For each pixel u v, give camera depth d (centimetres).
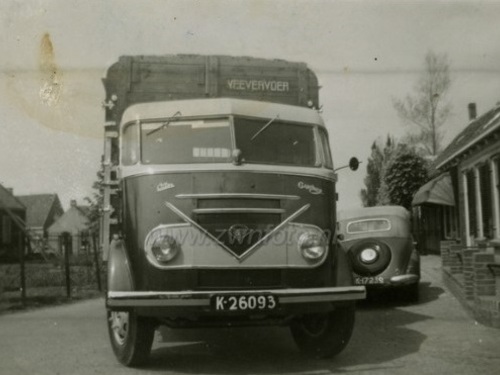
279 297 518
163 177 557
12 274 1572
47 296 1194
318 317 605
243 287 538
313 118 631
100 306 1073
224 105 600
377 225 1007
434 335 719
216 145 582
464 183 1852
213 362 585
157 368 561
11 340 722
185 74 689
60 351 653
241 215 550
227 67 694
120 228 591
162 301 504
